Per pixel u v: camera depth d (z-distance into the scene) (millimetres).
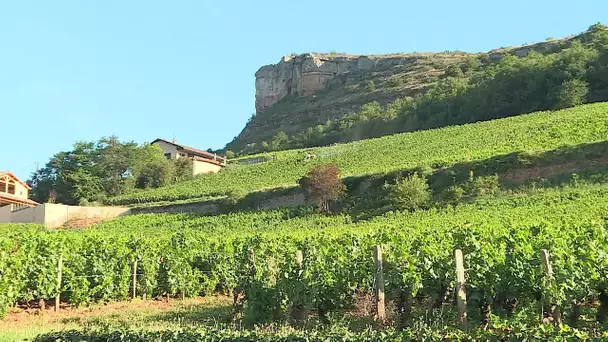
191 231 43812
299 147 120625
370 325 11781
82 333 11305
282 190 51062
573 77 79062
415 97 127875
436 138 64938
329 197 44344
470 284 11484
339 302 13078
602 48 89875
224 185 64875
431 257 12461
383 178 46156
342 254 14500
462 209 34406
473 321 11391
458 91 101500
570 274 10734
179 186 70000
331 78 176500
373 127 110188
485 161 42219
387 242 15891
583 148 39125
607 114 52531
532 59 96188
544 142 47000
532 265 11062
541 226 17766
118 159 76375
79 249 19562
